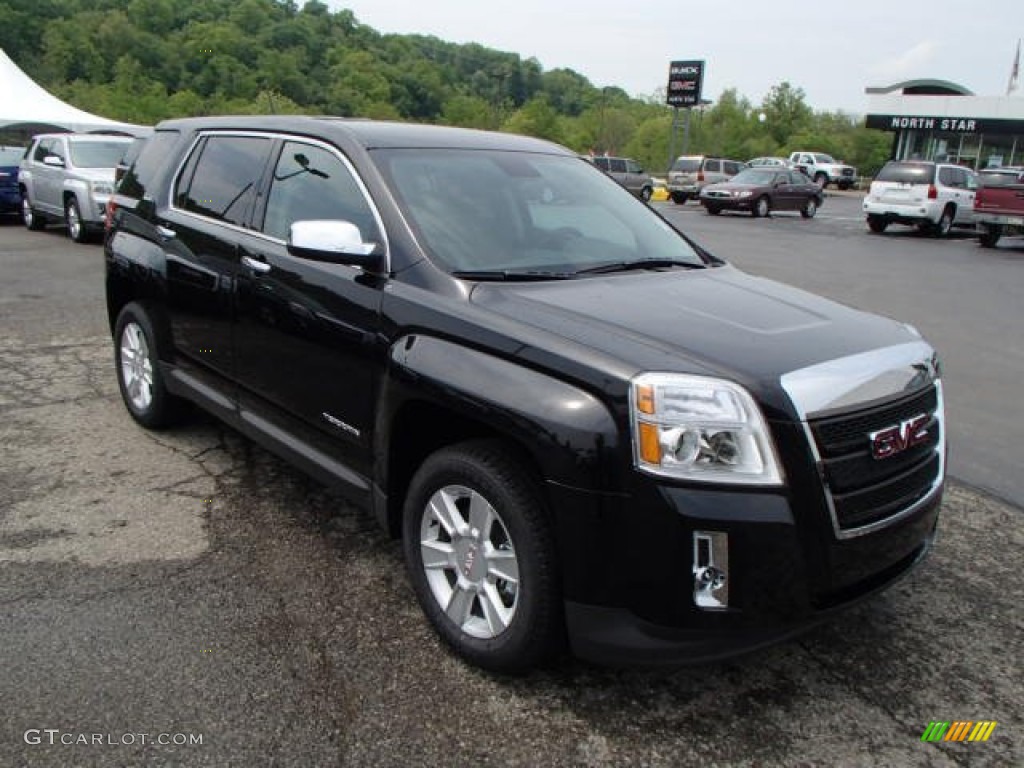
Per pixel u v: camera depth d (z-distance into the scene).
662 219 4.36
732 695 2.89
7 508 4.07
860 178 66.94
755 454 2.48
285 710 2.70
